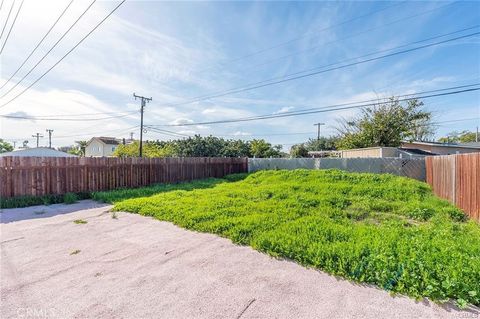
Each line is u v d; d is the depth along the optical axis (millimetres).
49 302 2518
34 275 3062
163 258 3508
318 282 2812
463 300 2359
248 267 3189
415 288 2564
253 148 29453
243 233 4293
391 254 3119
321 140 37719
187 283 2840
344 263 3021
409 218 5625
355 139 22812
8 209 6918
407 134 21906
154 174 11703
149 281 2895
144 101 23359
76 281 2914
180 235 4461
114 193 8672
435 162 8516
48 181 8219
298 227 4398
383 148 16328
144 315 2312
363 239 3734
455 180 6457
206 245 3953
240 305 2434
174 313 2332
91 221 5504
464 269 2705
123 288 2754
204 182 12453
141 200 7113
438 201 6836
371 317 2232
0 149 32531
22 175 7723
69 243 4145
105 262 3408
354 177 10398
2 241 4246
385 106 21797
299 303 2449
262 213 5484
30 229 4934
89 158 9281
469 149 20375
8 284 2857
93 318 2281
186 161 13414
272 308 2383
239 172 17203
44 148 24484
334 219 5152
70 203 7840
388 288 2635
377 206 6309
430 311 2297
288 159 16625
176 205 6398
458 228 4656
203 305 2445
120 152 26562
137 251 3770
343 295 2564
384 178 9992
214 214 5449
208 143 26281
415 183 9203
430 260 2938
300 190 8469
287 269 3119
